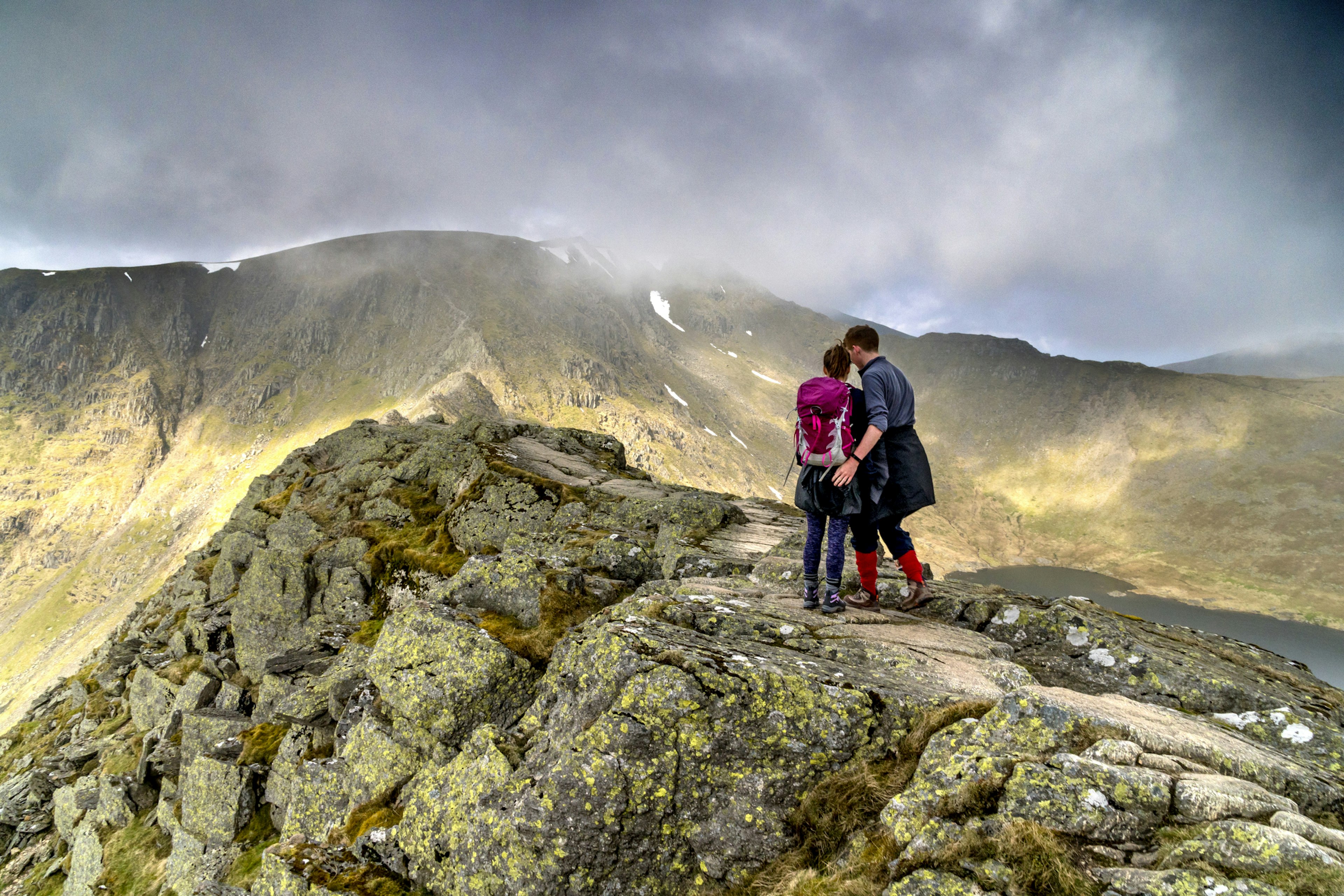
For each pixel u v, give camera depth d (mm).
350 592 27891
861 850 5754
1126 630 9273
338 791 11852
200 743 23875
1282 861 4199
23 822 31359
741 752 6898
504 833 7258
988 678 7602
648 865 6730
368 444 45406
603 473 34906
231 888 14055
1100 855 4766
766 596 10812
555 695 8961
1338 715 7363
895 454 8977
